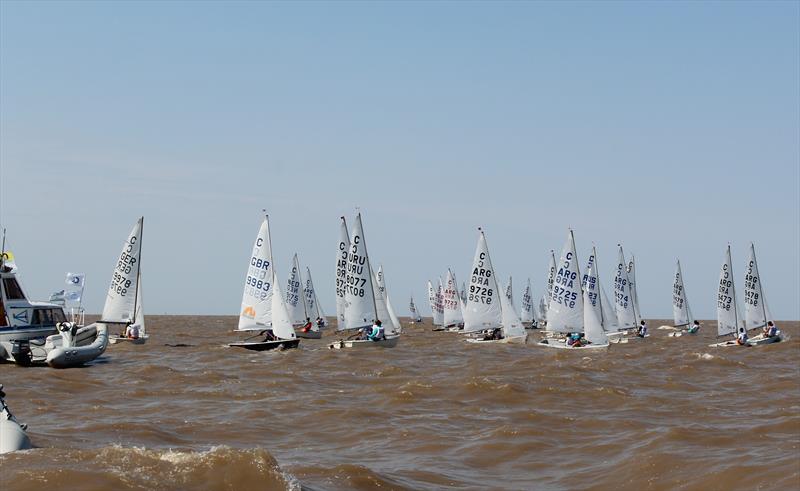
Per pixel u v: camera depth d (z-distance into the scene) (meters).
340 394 29.05
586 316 56.66
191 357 46.56
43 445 17.98
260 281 52.25
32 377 31.80
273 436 20.81
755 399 28.64
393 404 26.41
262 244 52.22
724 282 70.69
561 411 25.31
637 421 23.05
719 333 70.75
